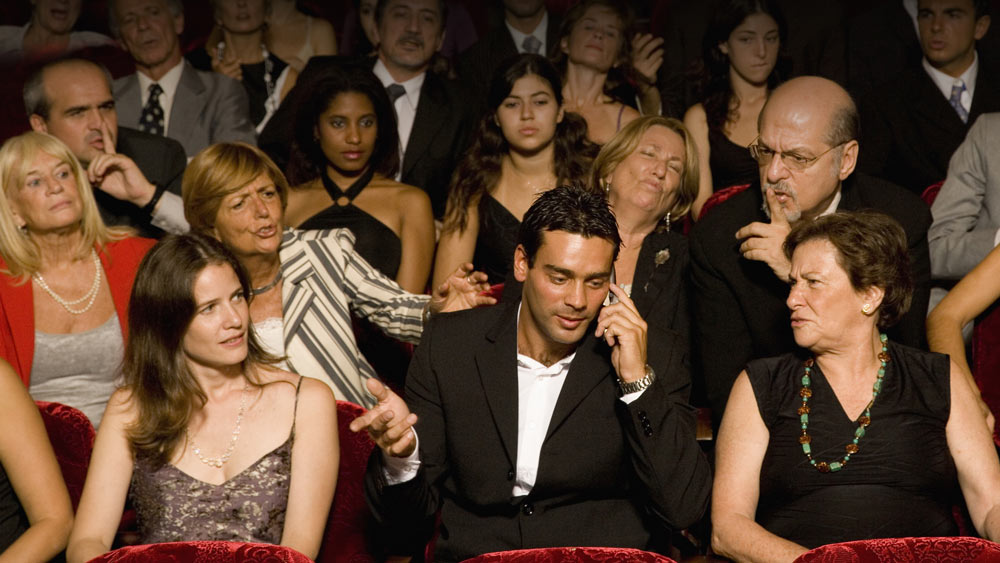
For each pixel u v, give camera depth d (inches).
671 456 139.1
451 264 250.5
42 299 201.0
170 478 146.9
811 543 147.6
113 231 210.4
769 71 276.2
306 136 255.0
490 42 332.2
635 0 324.5
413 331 206.2
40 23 310.0
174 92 310.7
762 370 154.1
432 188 294.8
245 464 148.2
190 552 113.0
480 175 250.1
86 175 211.3
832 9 321.7
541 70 245.4
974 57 285.0
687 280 206.2
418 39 295.6
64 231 201.2
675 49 326.3
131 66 311.0
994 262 184.9
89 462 159.9
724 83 280.7
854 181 191.0
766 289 188.5
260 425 149.9
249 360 155.1
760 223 181.0
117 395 151.0
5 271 198.5
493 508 148.0
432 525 147.6
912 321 186.7
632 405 139.1
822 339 148.6
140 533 148.8
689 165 215.6
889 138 291.0
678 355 155.0
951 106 285.1
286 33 326.0
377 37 310.0
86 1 308.5
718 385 194.7
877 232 146.4
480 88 320.5
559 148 249.6
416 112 295.1
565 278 138.8
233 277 148.3
